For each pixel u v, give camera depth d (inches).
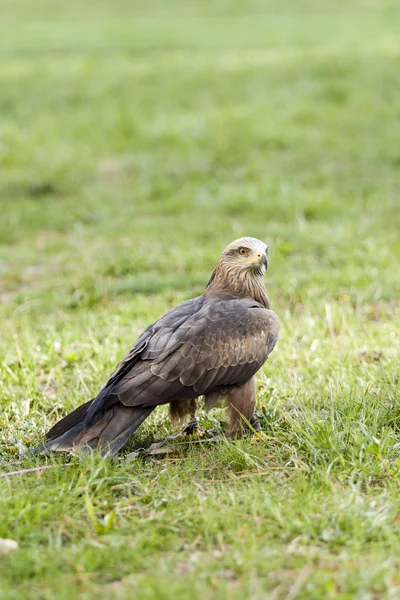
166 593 230.8
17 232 736.3
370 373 395.9
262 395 386.9
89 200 794.8
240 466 321.4
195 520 279.6
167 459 333.4
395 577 239.9
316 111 1013.8
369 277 558.3
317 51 1316.4
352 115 998.4
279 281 568.4
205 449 338.3
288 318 493.7
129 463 324.5
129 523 281.9
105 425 323.0
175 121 1006.4
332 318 486.6
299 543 265.7
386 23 1616.6
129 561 258.1
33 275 628.7
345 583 238.5
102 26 1748.3
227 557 255.3
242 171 841.5
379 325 474.6
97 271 614.9
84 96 1153.4
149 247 661.9
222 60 1305.4
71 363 435.8
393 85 1092.5
